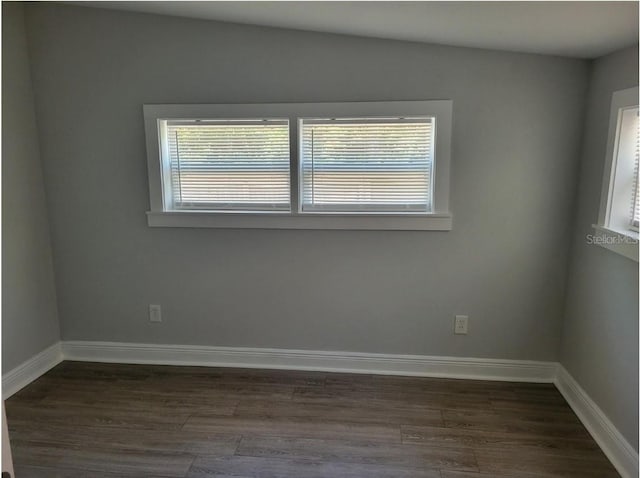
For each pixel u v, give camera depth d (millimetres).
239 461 2162
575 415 2531
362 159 2801
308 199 2883
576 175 2637
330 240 2881
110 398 2709
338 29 2500
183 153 2922
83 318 3166
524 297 2820
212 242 2973
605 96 2332
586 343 2482
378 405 2629
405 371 2992
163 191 2926
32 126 2898
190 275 3037
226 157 2896
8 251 2748
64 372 3029
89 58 2811
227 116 2785
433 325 2924
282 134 2830
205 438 2332
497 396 2723
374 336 2980
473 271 2826
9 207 2752
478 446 2268
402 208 2832
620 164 2215
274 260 2953
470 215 2752
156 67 2783
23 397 2719
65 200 3004
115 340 3180
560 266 2756
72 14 2766
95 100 2855
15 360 2812
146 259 3041
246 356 3104
